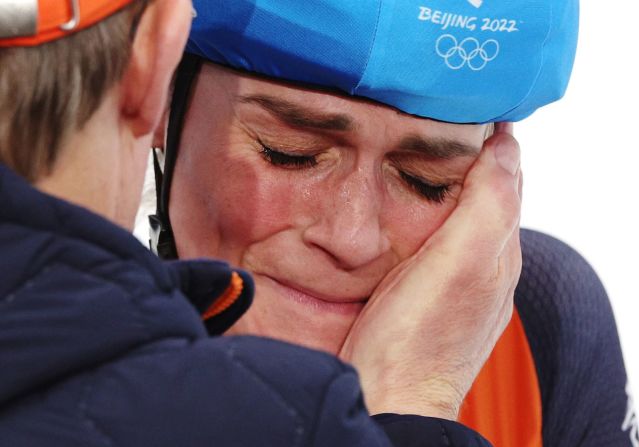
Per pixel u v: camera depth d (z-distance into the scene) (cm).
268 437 216
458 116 356
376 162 364
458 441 325
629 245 823
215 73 359
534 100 370
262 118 355
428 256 392
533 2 340
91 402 210
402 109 349
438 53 333
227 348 223
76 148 234
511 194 396
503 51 342
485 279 396
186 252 396
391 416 335
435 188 386
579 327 496
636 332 771
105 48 231
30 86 225
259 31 333
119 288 218
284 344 233
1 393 206
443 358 397
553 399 485
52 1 222
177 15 238
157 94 246
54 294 212
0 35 220
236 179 367
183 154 379
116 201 253
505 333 481
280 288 385
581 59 983
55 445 205
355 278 385
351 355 391
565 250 516
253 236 374
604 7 1021
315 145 360
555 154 898
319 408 222
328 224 367
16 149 228
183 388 214
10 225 214
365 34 327
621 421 503
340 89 344
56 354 208
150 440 209
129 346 217
